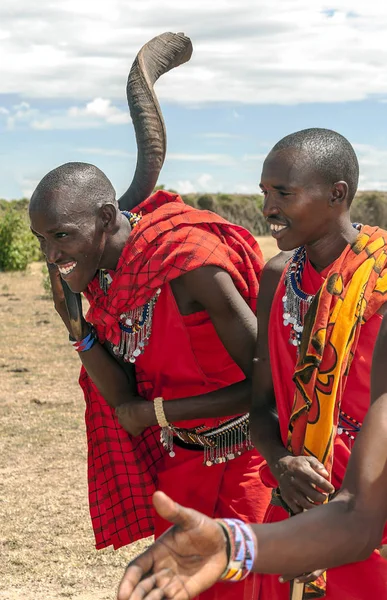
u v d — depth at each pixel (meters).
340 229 2.58
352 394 2.55
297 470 2.47
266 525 1.70
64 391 9.20
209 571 1.62
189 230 3.19
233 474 3.42
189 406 3.25
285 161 2.51
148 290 3.19
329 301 2.45
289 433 2.57
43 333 13.00
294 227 2.55
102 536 3.79
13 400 8.78
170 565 1.61
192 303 3.25
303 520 1.73
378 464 1.82
